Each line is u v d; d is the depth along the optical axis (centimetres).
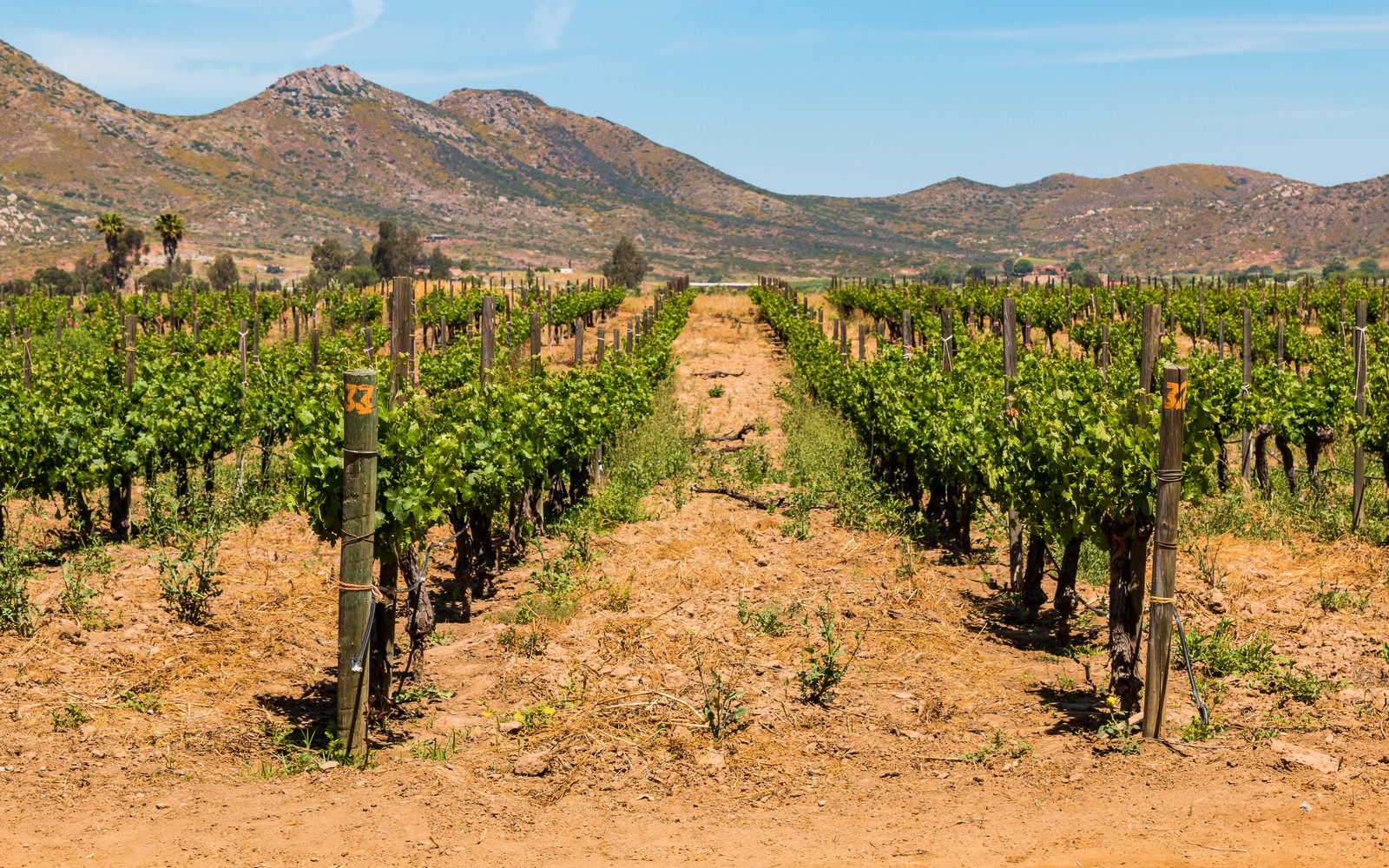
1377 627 802
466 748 605
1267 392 1490
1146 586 784
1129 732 598
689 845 480
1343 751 552
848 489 1386
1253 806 489
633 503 1317
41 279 10862
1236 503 1277
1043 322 3472
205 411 1278
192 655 749
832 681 671
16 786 534
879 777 558
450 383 2073
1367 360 1586
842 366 1909
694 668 731
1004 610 903
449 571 1059
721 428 2052
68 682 681
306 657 771
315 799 529
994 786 538
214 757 584
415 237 10144
